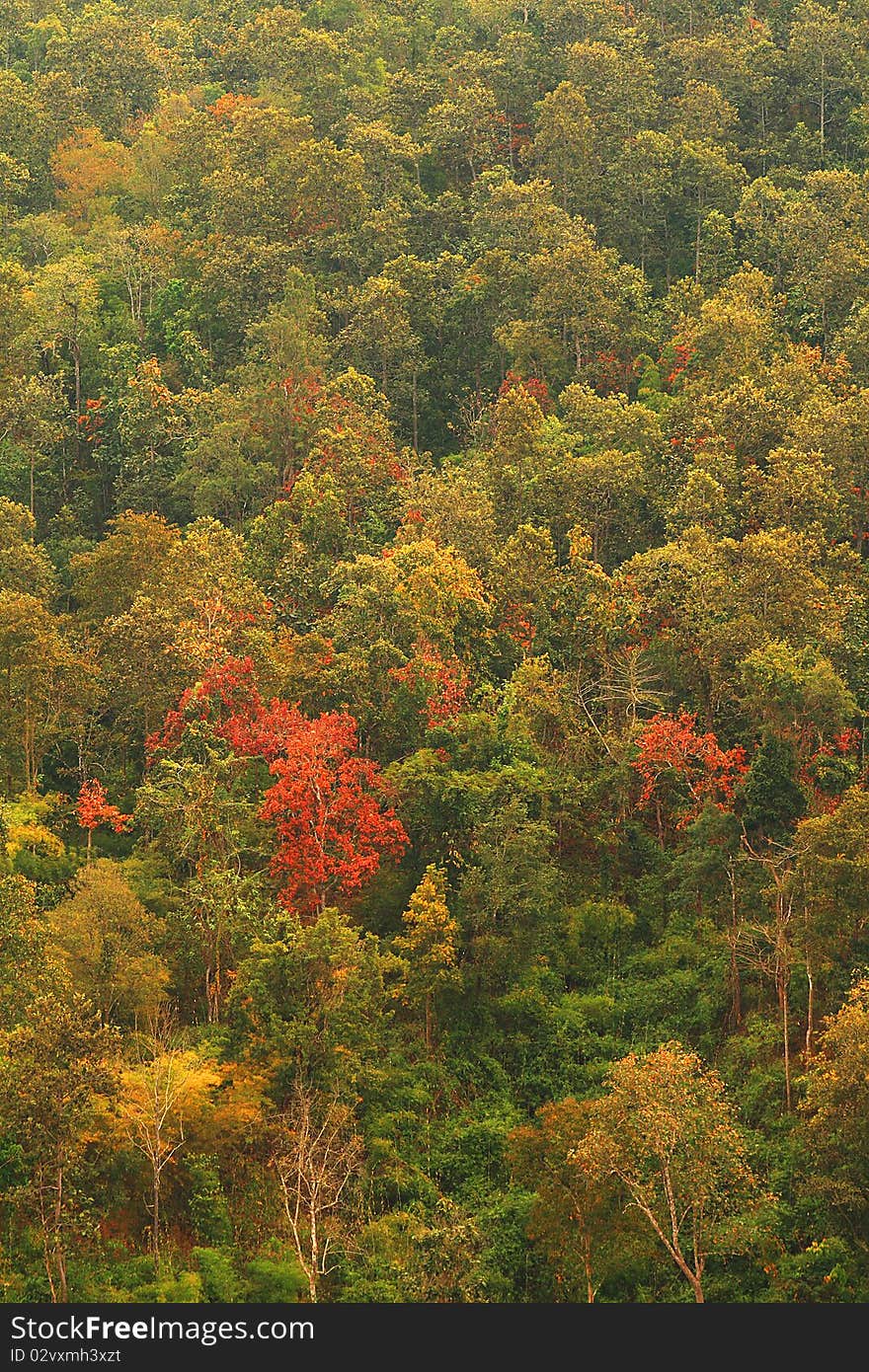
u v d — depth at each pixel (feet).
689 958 313.53
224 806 310.04
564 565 407.23
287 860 303.07
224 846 311.27
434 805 315.17
